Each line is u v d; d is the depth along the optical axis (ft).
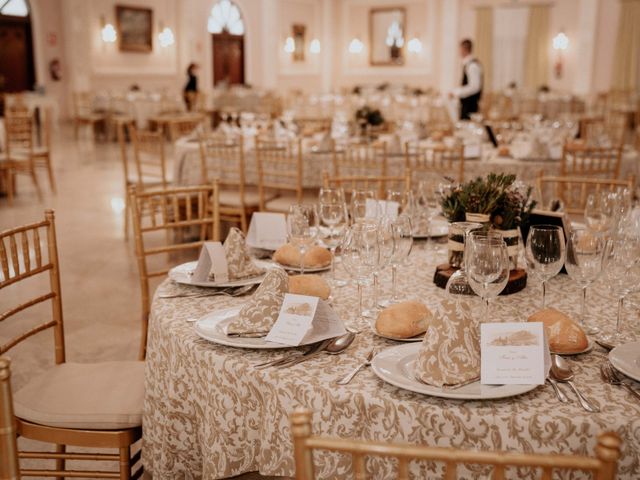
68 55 49.78
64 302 14.58
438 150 16.63
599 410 4.59
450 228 7.41
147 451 6.58
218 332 5.87
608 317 6.40
